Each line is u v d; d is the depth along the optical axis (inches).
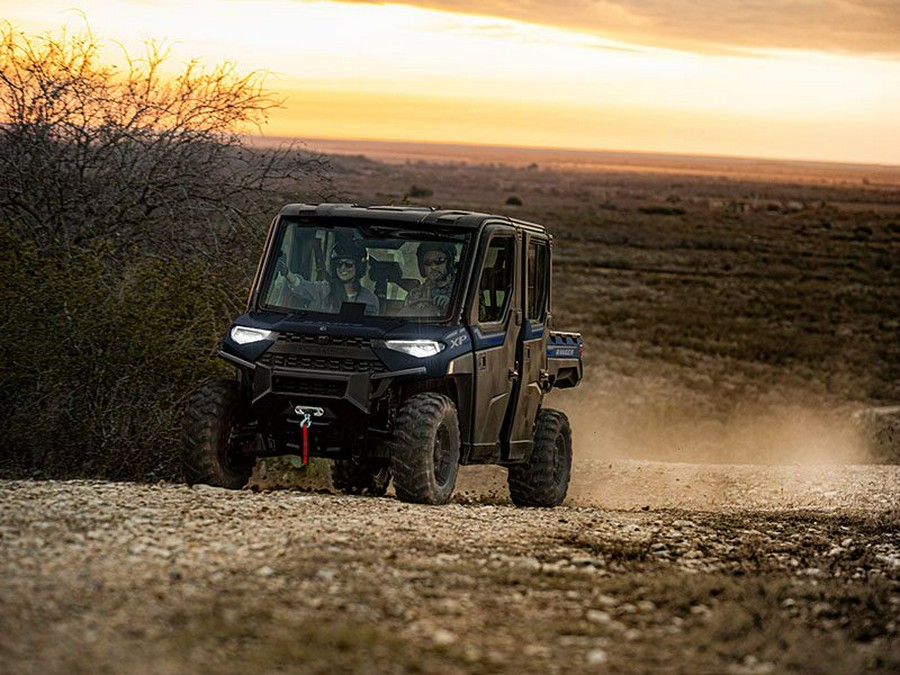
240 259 698.2
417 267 503.5
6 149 665.0
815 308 3484.3
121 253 671.8
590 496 757.3
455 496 648.4
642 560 383.2
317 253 509.0
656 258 5162.4
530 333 559.5
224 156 700.7
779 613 301.1
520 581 323.6
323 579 307.1
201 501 421.1
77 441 556.4
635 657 257.6
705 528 475.8
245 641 249.8
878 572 390.3
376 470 599.5
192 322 589.6
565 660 253.3
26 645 236.7
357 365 473.1
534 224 584.1
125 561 313.4
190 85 685.9
